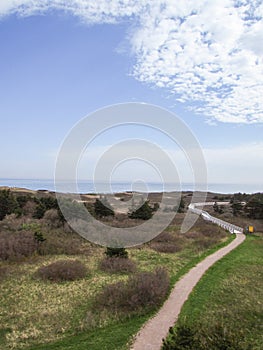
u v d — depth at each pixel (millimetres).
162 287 12391
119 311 11016
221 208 50469
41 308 11734
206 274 15953
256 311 11461
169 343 6488
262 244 25766
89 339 9297
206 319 10578
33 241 20344
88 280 15000
